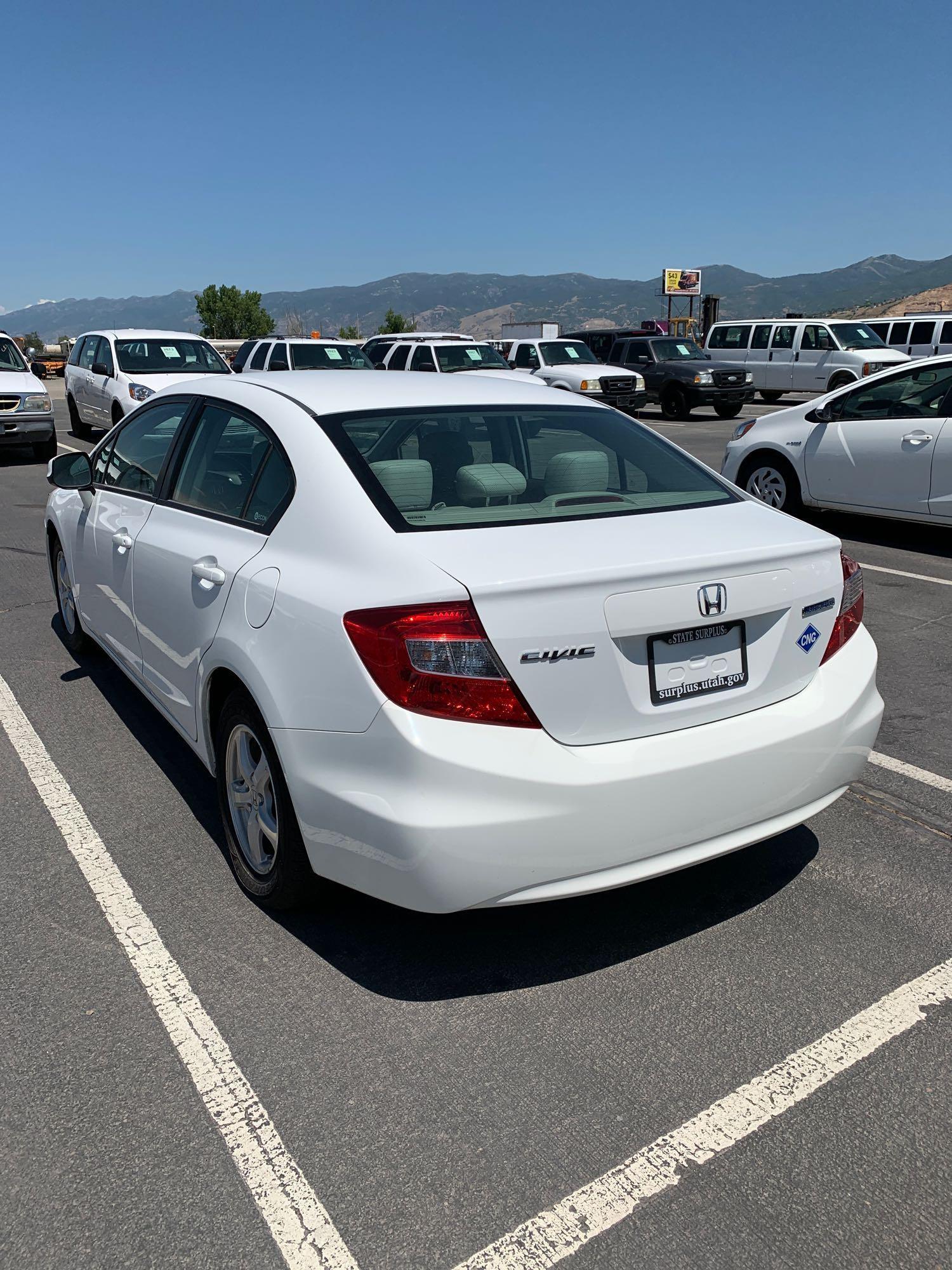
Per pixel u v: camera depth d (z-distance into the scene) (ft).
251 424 11.51
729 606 9.00
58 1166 7.25
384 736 8.23
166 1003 9.07
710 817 9.01
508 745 8.16
